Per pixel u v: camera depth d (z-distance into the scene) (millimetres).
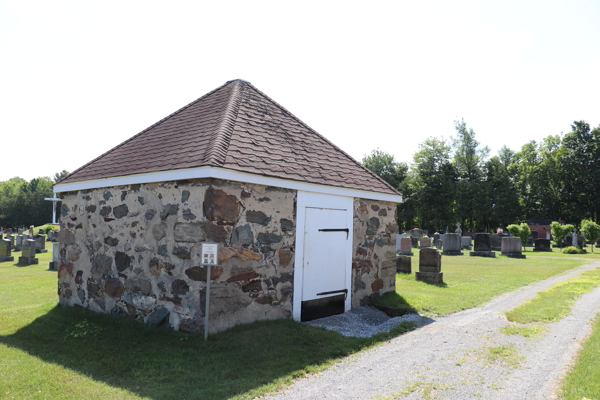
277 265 6883
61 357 5590
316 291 7582
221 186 6035
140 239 7012
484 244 24141
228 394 4281
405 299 9156
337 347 5887
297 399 4191
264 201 6684
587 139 51500
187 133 7652
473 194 52125
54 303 9047
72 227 8680
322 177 7688
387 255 9352
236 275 6238
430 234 53531
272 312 6797
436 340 6371
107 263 7660
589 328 6734
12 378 4773
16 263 18172
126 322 6895
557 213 52844
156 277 6656
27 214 77000
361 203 8617
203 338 5789
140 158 7621
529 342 6051
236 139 6902
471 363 5219
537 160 57500
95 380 4746
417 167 54719
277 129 8289
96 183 7922
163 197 6660
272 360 5320
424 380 4676
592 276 13656
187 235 6191
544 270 15945
